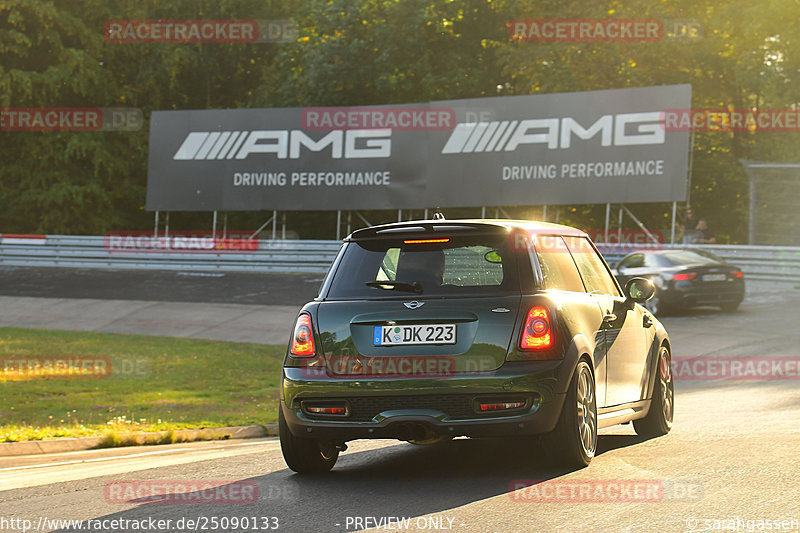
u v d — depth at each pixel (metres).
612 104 105.44
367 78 139.00
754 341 66.06
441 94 142.62
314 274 124.50
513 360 21.84
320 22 143.88
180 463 27.25
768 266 97.06
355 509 19.23
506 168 111.19
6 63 153.62
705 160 140.62
